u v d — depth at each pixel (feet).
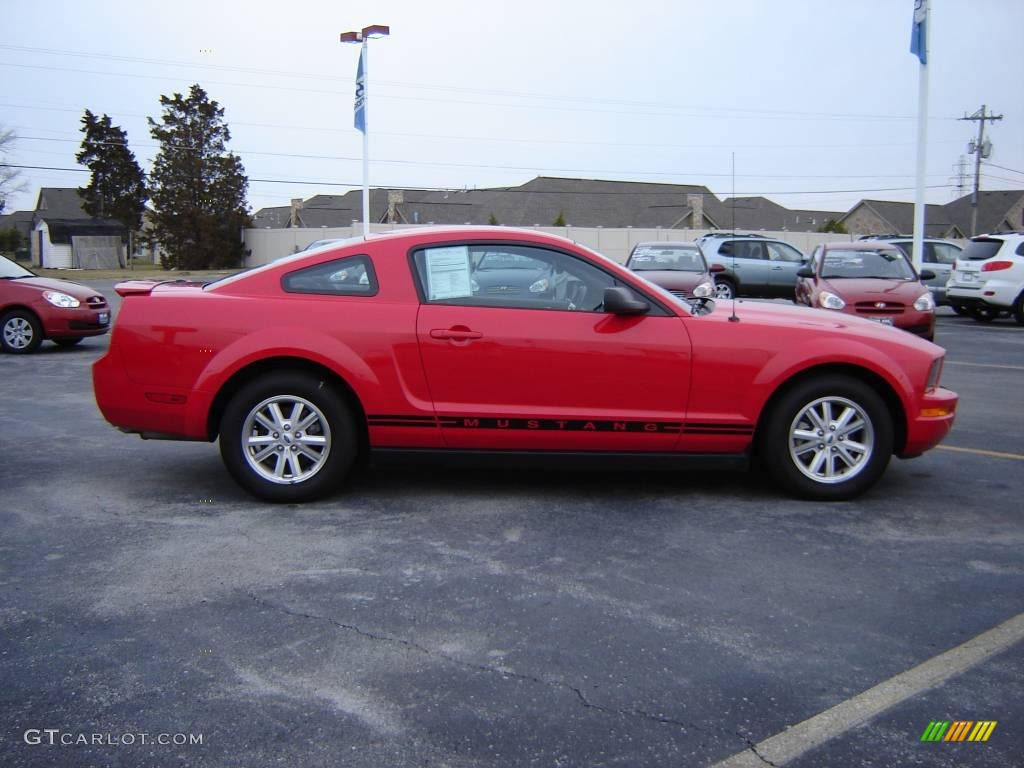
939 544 14.85
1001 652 11.08
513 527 15.49
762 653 10.98
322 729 9.27
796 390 16.67
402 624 11.68
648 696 9.95
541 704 9.77
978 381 32.91
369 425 16.28
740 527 15.61
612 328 16.34
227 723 9.36
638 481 18.48
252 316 16.22
